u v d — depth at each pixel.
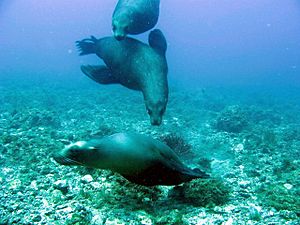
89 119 8.24
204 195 3.31
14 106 9.59
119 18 4.28
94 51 4.94
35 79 22.72
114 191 3.43
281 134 7.78
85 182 3.73
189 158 5.09
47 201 3.25
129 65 4.18
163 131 6.98
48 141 5.28
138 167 2.52
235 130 7.62
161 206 3.24
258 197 3.52
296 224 2.84
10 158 4.59
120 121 7.95
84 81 21.84
